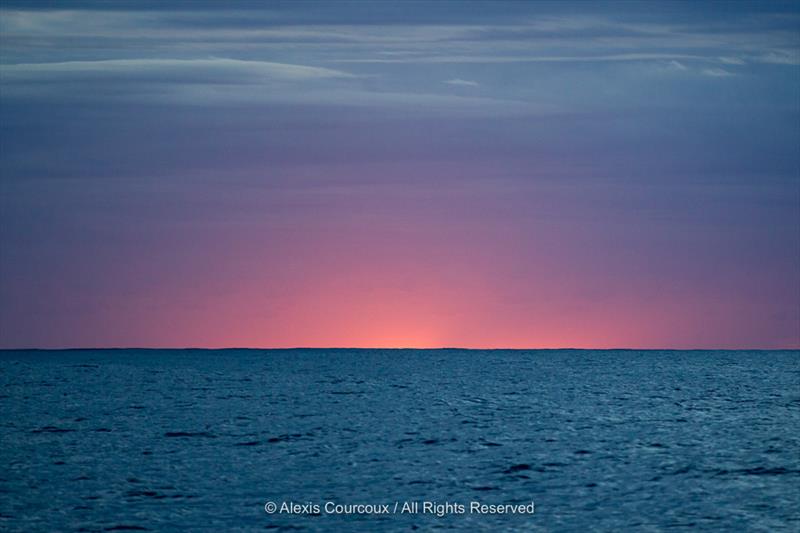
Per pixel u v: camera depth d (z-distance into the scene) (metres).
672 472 75.56
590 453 85.69
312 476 74.38
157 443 93.50
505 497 66.56
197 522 60.00
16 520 60.38
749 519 60.31
